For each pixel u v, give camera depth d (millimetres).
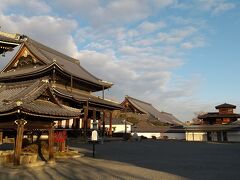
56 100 21531
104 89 73000
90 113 68875
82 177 16281
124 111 110312
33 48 60031
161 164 23234
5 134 22109
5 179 15234
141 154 32625
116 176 16766
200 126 85875
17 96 18281
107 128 82812
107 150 37500
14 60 60656
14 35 23891
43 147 26969
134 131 95688
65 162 23094
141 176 16859
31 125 19328
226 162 25125
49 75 54094
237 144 59844
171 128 94562
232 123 86875
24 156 19672
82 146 43125
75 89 63656
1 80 57438
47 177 16016
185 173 18312
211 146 50844
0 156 19359
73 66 74125
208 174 17953
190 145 53656
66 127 59844
